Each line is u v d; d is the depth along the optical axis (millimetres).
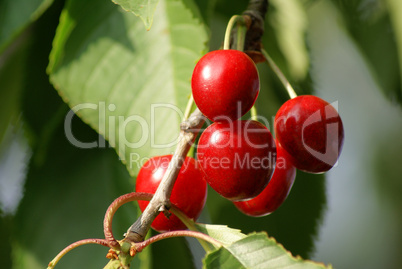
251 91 326
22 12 367
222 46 359
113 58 372
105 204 398
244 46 360
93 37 372
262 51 361
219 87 323
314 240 429
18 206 399
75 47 370
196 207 348
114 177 402
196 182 348
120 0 317
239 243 320
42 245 395
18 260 393
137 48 374
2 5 367
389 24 438
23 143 427
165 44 375
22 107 405
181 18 377
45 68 405
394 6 419
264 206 363
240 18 352
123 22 375
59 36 367
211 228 335
